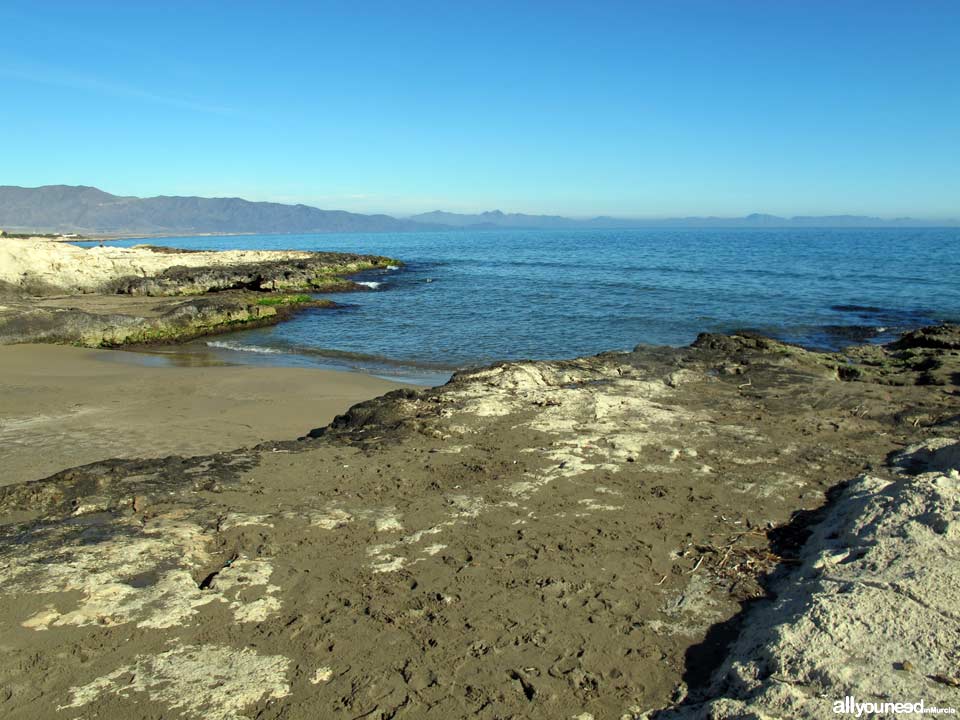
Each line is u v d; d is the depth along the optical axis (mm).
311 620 3885
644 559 4578
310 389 12852
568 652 3605
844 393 8648
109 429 10047
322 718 3123
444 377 15680
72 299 28406
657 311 26672
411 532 4984
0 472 8133
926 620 3336
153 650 3570
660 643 3697
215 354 19062
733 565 4492
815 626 3383
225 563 4496
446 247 112875
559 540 4832
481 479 5934
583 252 84188
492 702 3232
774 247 90562
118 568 4305
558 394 8328
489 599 4102
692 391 8867
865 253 70188
